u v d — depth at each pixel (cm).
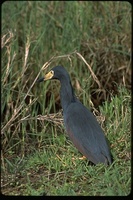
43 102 1413
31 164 1138
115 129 1195
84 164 1120
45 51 1600
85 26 1631
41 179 1078
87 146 1091
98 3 1686
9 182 1068
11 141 1270
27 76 1537
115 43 1661
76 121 1121
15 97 1425
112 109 1274
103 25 1650
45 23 1600
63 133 1268
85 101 1393
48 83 1497
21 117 1335
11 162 1185
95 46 1645
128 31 1661
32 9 1625
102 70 1636
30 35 1584
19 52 1588
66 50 1584
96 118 1222
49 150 1201
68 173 1084
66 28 1595
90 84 1573
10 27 1600
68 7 1634
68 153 1156
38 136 1299
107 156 1072
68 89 1190
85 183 1034
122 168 1065
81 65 1554
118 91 1451
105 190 986
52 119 1210
